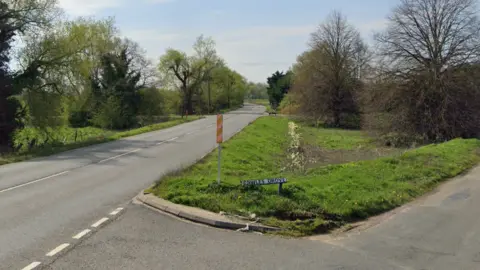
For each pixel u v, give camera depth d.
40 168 16.42
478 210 9.98
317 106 56.62
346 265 6.48
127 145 25.47
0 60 31.00
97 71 55.91
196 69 83.38
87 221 8.69
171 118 65.25
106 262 6.41
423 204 10.58
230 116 67.19
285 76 94.12
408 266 6.50
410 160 16.36
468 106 32.69
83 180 13.73
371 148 32.56
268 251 7.05
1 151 27.20
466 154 19.03
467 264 6.62
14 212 9.42
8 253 6.75
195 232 8.01
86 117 53.50
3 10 30.56
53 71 34.19
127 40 63.00
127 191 11.89
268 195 9.70
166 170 15.65
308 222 8.55
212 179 11.53
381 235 8.07
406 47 34.69
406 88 34.50
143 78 60.56
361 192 10.74
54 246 7.11
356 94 50.19
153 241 7.44
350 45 57.12
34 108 32.84
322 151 29.67
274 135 35.94
